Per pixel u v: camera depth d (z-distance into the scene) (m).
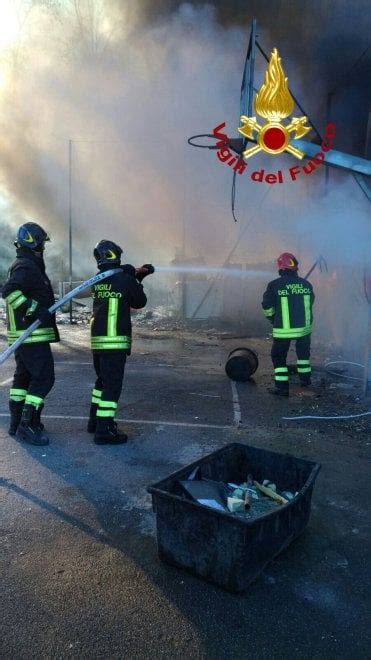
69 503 3.11
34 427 4.19
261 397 5.57
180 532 2.38
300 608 2.21
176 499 2.34
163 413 4.95
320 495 3.28
